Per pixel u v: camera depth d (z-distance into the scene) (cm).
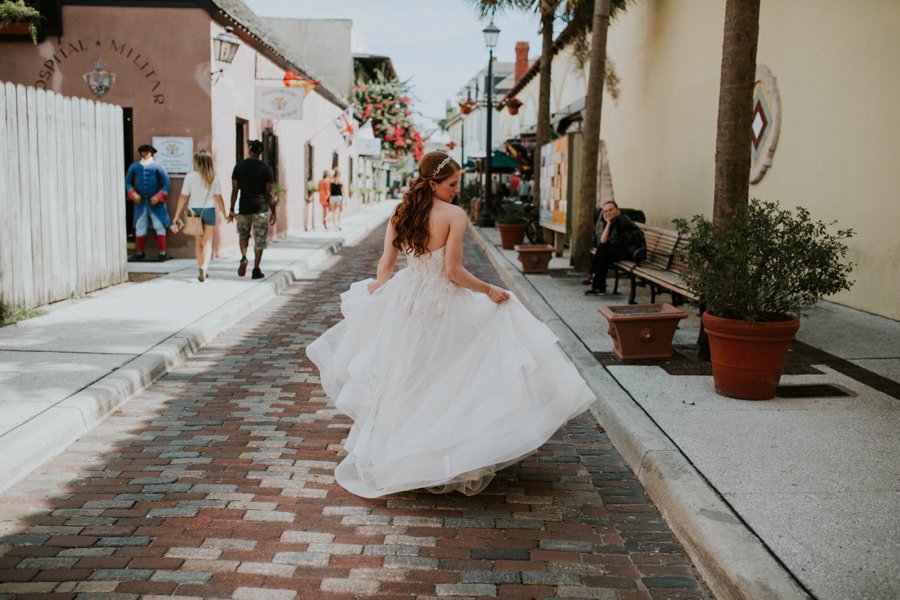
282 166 1889
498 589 326
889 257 844
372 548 360
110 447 483
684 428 488
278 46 1828
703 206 1317
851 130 899
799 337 756
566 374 419
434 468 399
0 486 412
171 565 339
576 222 1220
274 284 1103
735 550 325
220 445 491
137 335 739
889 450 450
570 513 404
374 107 3725
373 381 427
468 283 417
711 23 1274
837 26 923
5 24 1284
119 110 1062
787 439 468
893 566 314
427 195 418
